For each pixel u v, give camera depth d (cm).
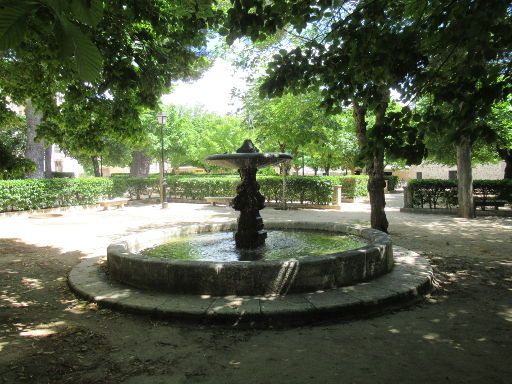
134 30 601
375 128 376
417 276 546
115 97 654
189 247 709
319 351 355
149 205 2041
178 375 318
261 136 1705
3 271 675
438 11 367
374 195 972
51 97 739
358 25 449
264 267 471
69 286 568
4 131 2572
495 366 324
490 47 341
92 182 1850
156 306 441
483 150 1925
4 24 108
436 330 400
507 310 457
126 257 535
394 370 319
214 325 418
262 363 335
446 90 350
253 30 434
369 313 448
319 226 857
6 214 1487
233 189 2094
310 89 503
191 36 588
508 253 770
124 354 356
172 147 2945
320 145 1639
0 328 419
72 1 118
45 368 332
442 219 1325
